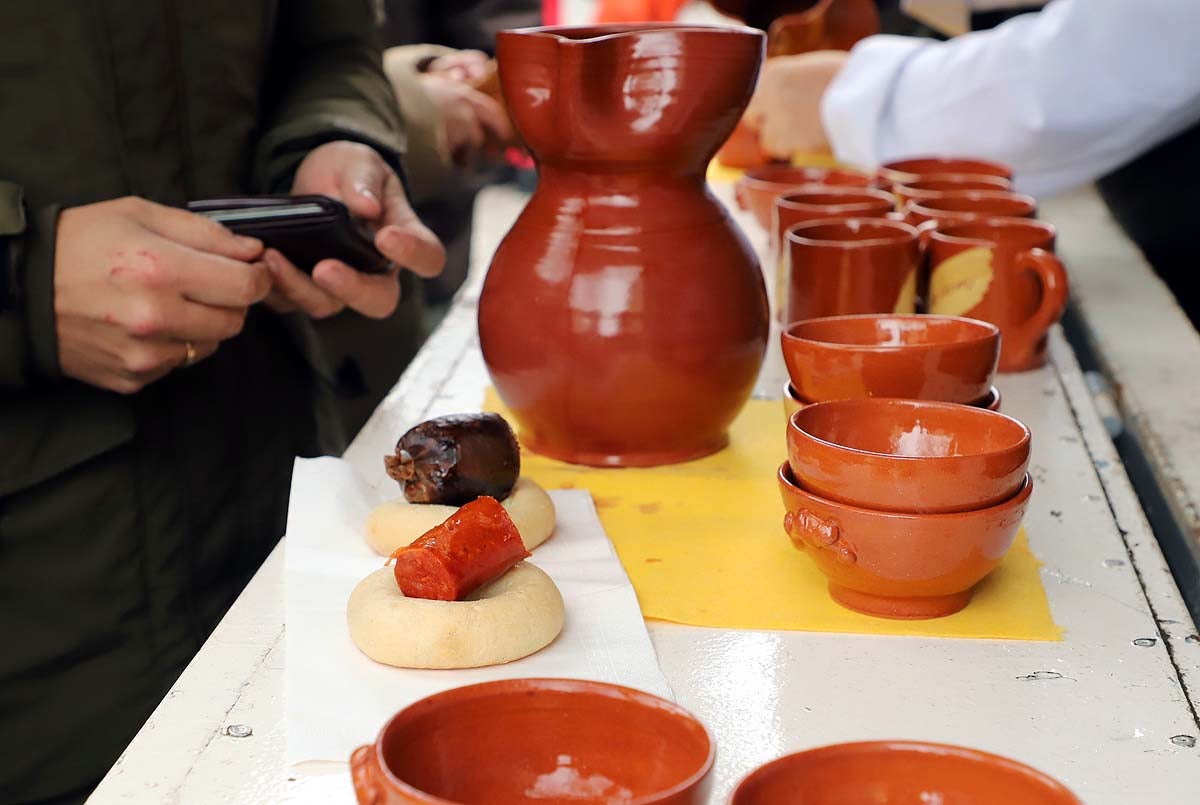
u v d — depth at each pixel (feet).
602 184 3.00
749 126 7.41
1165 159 5.64
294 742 1.90
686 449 3.21
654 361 2.97
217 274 3.35
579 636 2.24
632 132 2.89
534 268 3.04
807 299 3.93
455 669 2.12
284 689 2.11
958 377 2.82
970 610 2.38
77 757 4.00
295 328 4.60
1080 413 3.54
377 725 1.95
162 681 4.10
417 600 2.17
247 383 4.43
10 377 3.39
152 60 3.85
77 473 3.80
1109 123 5.51
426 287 9.96
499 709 1.58
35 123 3.69
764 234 5.79
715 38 2.85
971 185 5.17
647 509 2.89
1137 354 4.10
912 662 2.19
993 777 1.39
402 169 4.50
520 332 3.06
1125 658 2.20
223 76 4.08
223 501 4.33
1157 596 2.44
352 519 2.71
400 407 3.63
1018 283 3.84
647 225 2.97
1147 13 5.17
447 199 9.29
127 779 1.85
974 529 2.20
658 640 2.28
